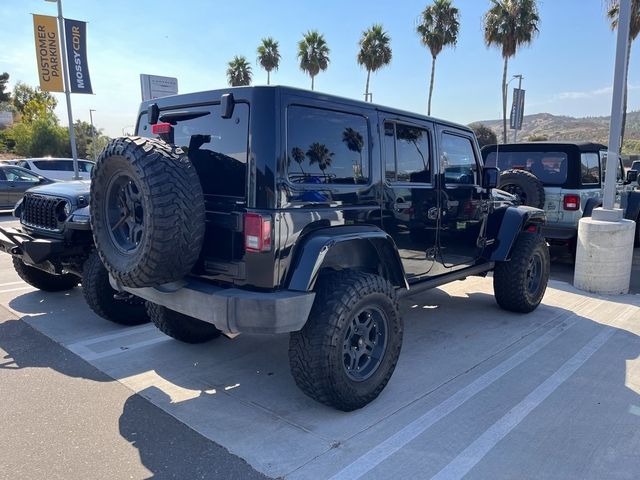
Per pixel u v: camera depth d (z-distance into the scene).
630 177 9.25
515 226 5.08
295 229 3.01
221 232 3.09
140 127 4.04
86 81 16.48
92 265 4.60
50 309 5.48
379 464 2.68
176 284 3.18
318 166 3.18
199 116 3.34
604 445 2.89
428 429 3.05
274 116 2.92
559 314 5.44
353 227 3.38
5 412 3.21
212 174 3.20
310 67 37.69
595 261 6.26
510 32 30.52
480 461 2.72
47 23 15.70
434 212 4.29
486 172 4.93
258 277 2.94
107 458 2.72
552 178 7.61
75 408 3.28
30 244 4.82
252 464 2.68
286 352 4.30
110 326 4.93
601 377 3.82
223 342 4.52
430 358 4.18
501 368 3.98
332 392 3.07
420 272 4.25
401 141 3.88
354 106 3.43
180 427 3.05
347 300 3.03
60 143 44.31
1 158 43.31
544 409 3.31
